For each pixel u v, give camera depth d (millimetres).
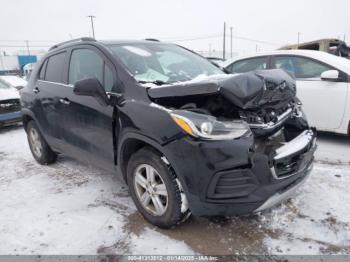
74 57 3459
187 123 2168
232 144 2111
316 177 3445
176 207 2373
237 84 2242
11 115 6738
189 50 3934
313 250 2256
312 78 4691
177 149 2209
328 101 4496
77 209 2994
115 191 3369
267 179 2205
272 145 2406
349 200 2914
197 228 2578
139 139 2477
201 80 2469
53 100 3625
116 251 2348
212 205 2205
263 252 2258
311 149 2635
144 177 2650
